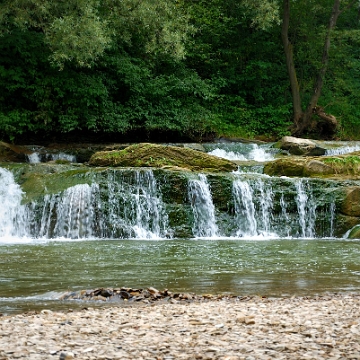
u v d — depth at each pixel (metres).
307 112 30.45
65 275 9.08
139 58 29.27
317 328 5.05
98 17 22.59
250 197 17.27
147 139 28.19
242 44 32.94
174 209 16.75
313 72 33.66
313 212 17.19
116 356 4.11
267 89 33.31
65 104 26.11
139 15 24.92
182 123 27.86
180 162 19.16
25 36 25.62
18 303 6.98
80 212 16.41
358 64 34.88
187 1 31.95
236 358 4.01
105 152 19.66
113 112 26.94
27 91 25.80
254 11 29.30
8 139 25.66
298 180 17.55
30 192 16.97
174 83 28.94
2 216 16.67
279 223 17.20
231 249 12.71
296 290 7.88
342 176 18.88
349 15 35.41
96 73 27.44
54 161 20.95
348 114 33.19
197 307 6.40
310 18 32.81
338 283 8.45
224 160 19.45
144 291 7.60
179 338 4.70
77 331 5.00
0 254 11.66
